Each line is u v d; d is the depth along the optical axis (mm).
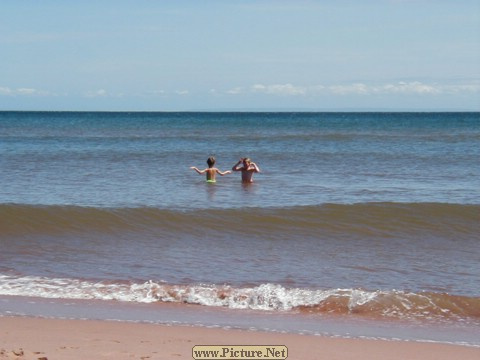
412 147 46375
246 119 142875
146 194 21594
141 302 10367
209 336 8484
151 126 91750
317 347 8109
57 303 10180
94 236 15453
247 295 10555
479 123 109875
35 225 16219
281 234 15844
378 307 10117
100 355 7445
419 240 15344
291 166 31922
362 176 27547
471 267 12820
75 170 29109
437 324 9430
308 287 11242
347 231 16141
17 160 33938
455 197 21578
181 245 14648
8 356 7223
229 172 25062
